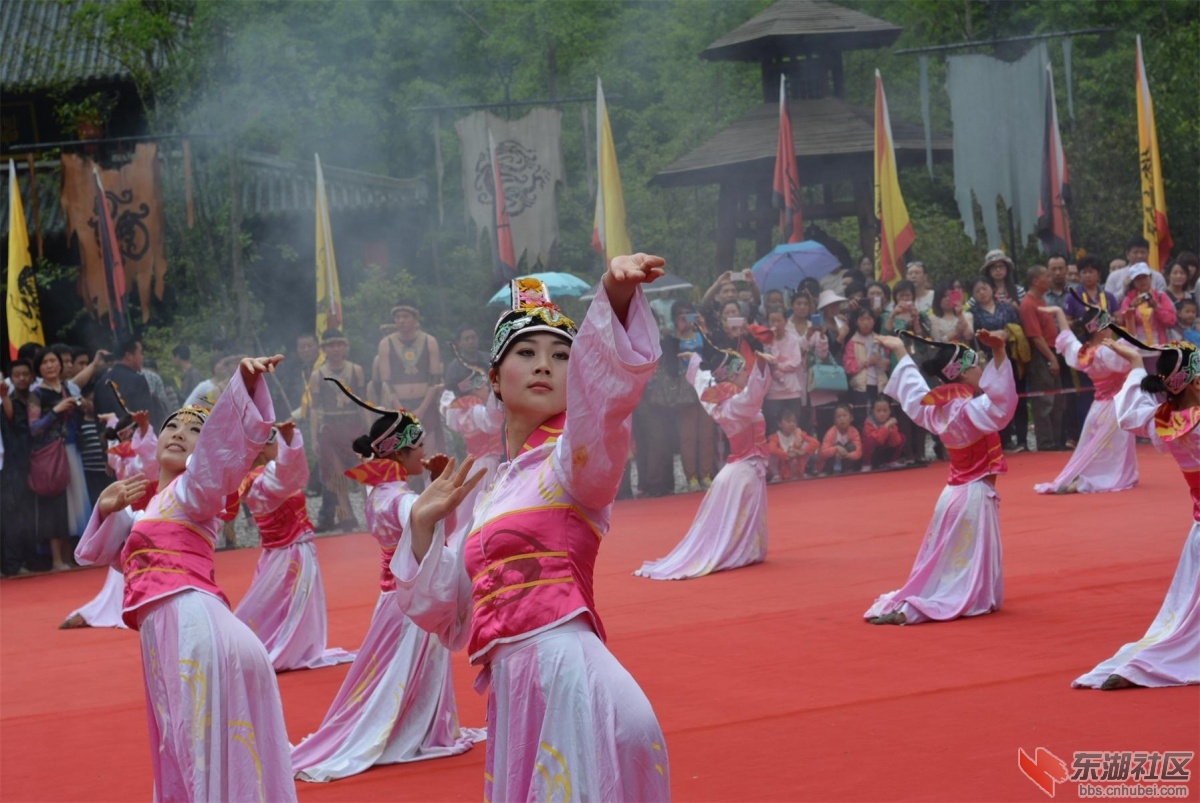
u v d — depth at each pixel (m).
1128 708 5.53
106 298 16.92
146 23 18.95
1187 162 22.03
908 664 6.57
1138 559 8.84
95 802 5.37
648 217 23.64
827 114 18.80
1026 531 10.23
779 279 16.70
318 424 13.59
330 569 11.29
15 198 15.55
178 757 4.43
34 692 7.58
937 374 7.80
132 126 22.86
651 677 6.66
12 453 12.42
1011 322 14.59
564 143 24.20
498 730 3.42
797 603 8.33
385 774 5.52
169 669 4.49
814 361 14.75
